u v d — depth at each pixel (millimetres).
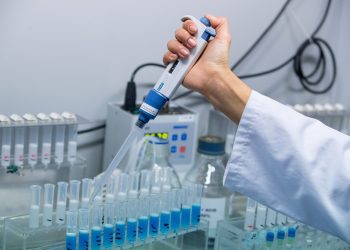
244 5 2004
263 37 2078
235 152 1039
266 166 1032
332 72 2293
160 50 1870
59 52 1697
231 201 1646
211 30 1081
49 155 1536
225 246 1438
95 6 1719
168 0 1840
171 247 1425
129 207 1355
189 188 1438
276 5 2074
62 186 1338
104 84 1799
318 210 1008
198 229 1453
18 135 1495
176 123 1737
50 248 1267
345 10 2258
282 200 1039
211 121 2010
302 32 2170
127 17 1781
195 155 1817
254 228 1458
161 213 1386
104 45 1765
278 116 1027
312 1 2160
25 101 1681
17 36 1621
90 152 1834
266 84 2143
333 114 2102
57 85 1719
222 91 1062
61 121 1534
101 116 1821
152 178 1474
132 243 1349
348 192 994
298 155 1002
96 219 1296
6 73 1634
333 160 1009
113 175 1390
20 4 1603
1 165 1474
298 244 1513
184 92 1958
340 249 1579
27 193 1512
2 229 1339
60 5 1661
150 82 1876
